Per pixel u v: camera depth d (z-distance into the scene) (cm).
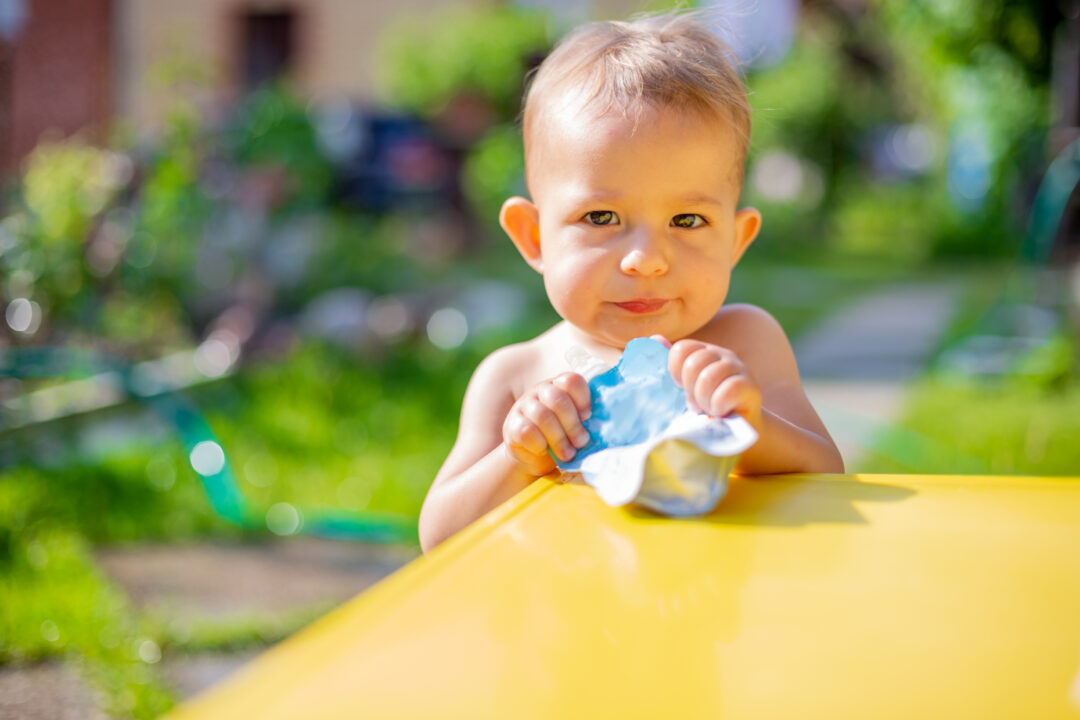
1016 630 60
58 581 294
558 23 1039
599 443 98
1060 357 519
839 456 121
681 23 153
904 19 709
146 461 403
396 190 906
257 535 347
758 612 62
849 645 57
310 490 384
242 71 1081
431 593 64
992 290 933
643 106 126
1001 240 1320
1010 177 987
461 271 848
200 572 312
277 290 604
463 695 51
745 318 148
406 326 611
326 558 327
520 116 174
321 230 652
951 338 618
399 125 933
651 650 56
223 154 627
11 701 227
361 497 377
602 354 139
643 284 125
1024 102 774
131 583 300
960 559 72
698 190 126
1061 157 635
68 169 545
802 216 1559
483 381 150
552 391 100
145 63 946
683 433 85
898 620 61
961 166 1409
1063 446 398
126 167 571
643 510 86
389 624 60
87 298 536
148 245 555
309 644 56
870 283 1049
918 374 559
